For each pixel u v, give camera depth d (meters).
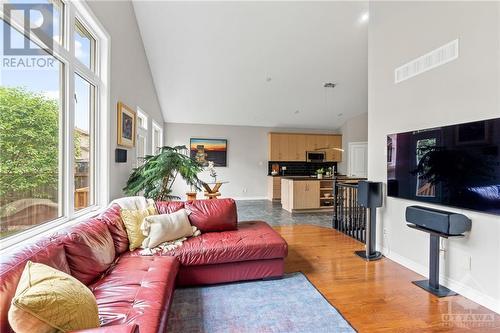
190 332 1.78
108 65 2.83
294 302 2.16
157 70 5.54
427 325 1.86
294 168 8.91
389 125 3.08
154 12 4.12
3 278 1.05
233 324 1.87
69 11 2.13
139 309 1.37
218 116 7.82
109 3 2.88
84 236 1.76
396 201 2.99
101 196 2.79
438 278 2.38
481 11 2.08
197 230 2.78
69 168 2.14
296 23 4.50
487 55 2.04
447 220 2.13
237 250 2.43
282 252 2.54
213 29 4.54
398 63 2.93
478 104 2.10
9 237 1.57
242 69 5.70
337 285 2.46
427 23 2.56
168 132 8.00
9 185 1.57
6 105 1.55
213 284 2.44
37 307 0.93
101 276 1.78
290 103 7.32
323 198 6.57
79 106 2.44
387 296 2.26
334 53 5.32
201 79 5.96
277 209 6.68
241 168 8.52
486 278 2.08
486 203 2.03
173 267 2.04
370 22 3.40
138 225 2.43
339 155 8.99
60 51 2.00
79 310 1.06
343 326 1.85
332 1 4.07
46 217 1.93
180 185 7.83
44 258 1.33
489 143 2.00
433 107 2.50
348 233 4.23
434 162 2.46
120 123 3.18
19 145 1.65
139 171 3.29
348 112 8.12
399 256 2.97
